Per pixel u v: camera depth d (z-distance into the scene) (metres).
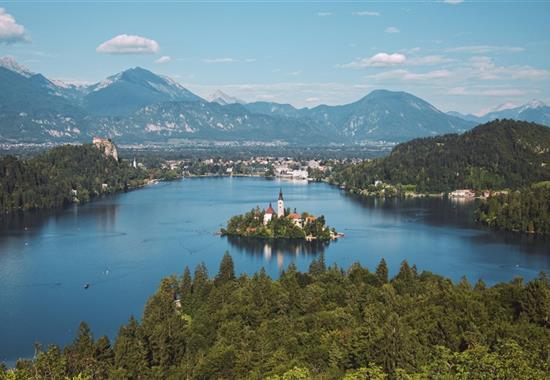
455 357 134.50
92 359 168.00
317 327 184.12
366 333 163.25
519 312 185.62
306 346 168.75
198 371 163.50
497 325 164.62
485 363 126.19
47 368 159.62
